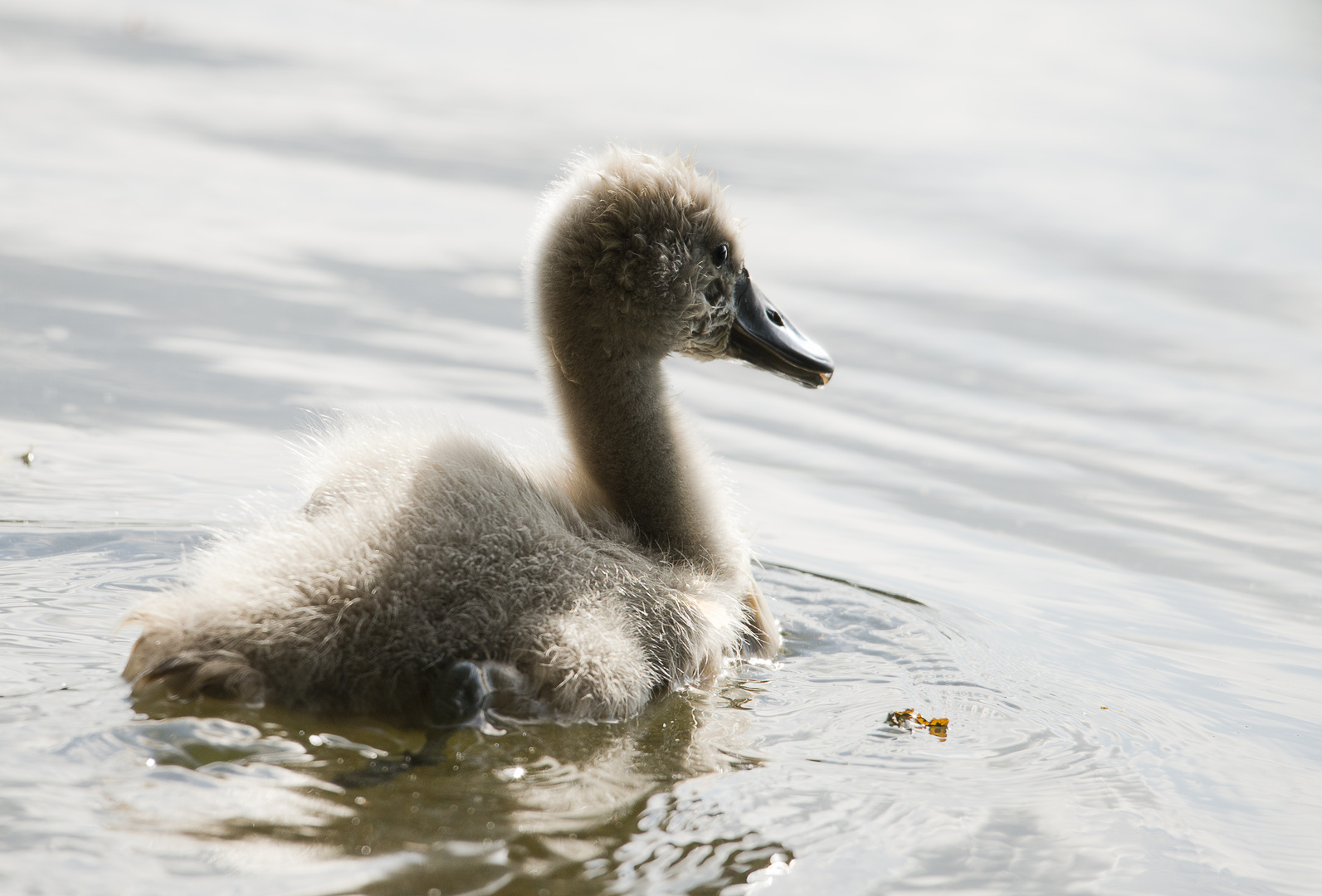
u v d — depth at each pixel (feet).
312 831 21.83
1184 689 33.14
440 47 113.39
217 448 43.29
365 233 66.44
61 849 20.67
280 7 122.72
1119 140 95.91
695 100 101.30
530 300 33.96
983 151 91.50
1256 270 69.05
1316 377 56.44
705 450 35.19
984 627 35.88
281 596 25.80
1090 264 69.31
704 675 30.91
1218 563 41.86
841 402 53.31
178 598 26.55
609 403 33.12
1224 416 52.70
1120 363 57.36
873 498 45.50
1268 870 24.30
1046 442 50.14
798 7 144.66
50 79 88.99
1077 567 41.22
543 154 82.12
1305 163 91.20
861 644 34.14
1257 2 151.23
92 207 65.51
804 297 62.59
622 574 29.60
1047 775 27.04
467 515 27.73
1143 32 136.87
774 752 26.94
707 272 34.32
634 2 140.36
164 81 92.12
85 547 35.32
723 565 33.65
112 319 52.95
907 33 134.31
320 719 25.57
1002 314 62.03
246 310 55.42
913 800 25.20
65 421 44.27
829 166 85.56
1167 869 23.84
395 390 49.16
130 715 25.04
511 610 26.91
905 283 65.31
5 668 27.25
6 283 55.11
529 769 24.88
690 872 21.77
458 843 21.89
